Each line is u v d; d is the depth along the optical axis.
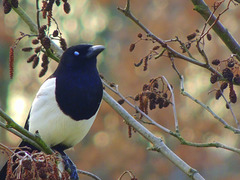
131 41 18.89
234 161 18.23
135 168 17.80
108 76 18.83
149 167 17.98
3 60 18.95
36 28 8.02
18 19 18.70
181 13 17.86
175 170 18.25
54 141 7.83
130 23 19.56
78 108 7.62
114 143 17.89
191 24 17.47
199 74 17.48
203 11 7.09
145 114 7.20
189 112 17.53
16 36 18.58
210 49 17.27
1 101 19.03
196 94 17.59
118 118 17.91
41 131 7.67
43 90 7.67
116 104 7.57
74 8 20.12
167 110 17.23
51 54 7.69
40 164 5.50
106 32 19.97
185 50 6.93
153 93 7.25
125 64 17.77
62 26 19.95
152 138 7.23
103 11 20.25
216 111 17.67
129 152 17.86
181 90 7.02
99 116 17.91
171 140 17.53
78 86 7.65
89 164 17.89
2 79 19.08
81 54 7.77
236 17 17.56
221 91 6.89
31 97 18.50
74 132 7.77
